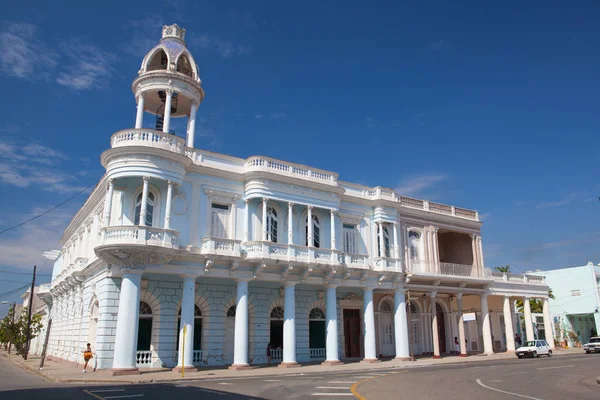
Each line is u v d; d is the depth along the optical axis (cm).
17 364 3475
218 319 2709
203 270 2500
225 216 2720
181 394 1448
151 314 2508
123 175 2336
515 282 4103
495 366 2598
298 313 3052
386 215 3366
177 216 2523
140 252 2255
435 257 3662
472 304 4203
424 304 3831
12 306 5494
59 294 4025
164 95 2936
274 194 2788
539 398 1275
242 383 1806
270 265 2677
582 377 1914
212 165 2702
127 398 1359
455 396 1325
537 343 3566
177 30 3058
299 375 2200
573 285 5731
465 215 4031
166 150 2378
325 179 3045
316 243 3036
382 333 3519
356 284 3100
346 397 1327
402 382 1744
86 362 2328
